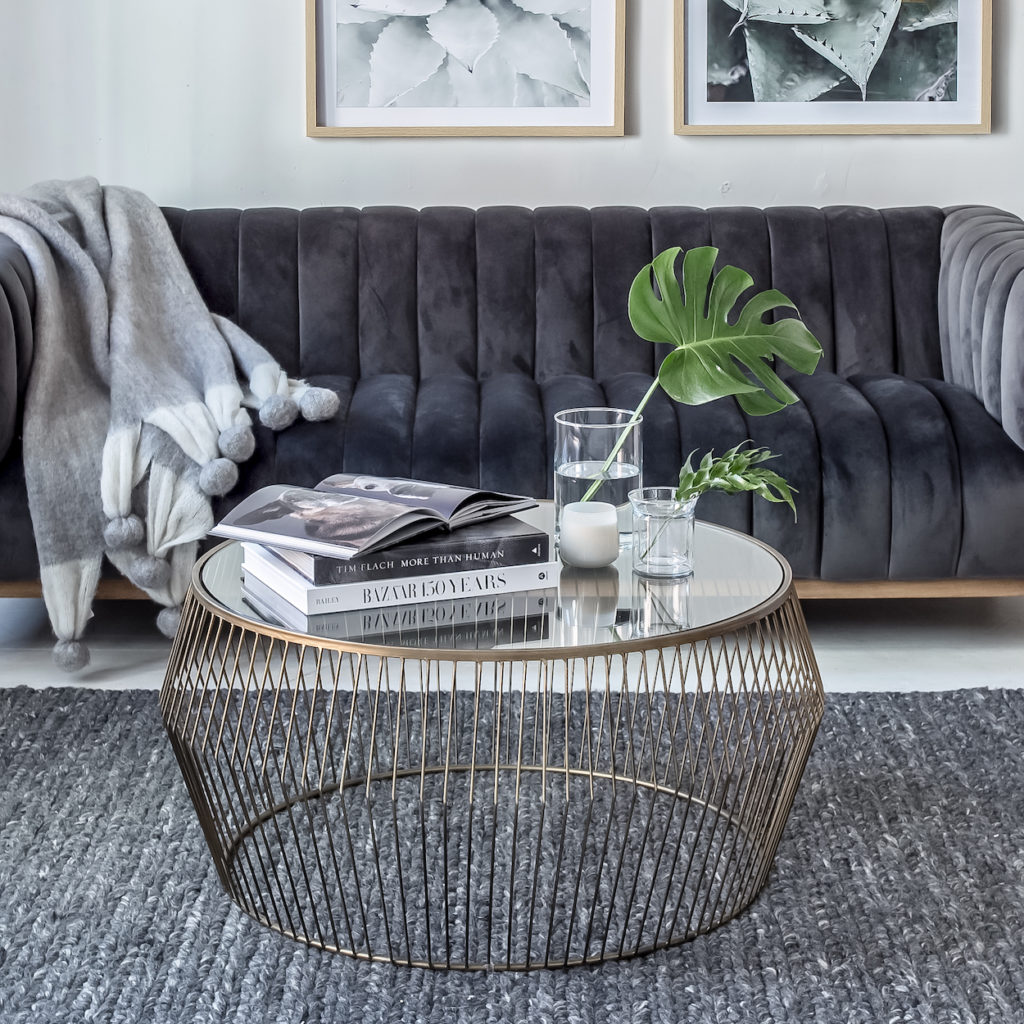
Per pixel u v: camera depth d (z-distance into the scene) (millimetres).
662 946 1472
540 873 1632
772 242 3010
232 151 3256
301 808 1792
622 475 1625
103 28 3189
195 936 1511
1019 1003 1375
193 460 2418
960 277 2816
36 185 2850
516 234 2994
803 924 1527
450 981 1421
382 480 1633
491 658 1281
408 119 3246
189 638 1544
